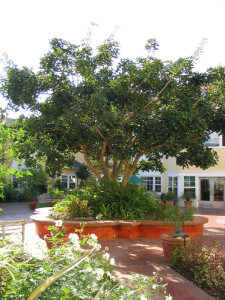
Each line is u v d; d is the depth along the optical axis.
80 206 9.68
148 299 2.78
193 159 11.19
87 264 2.88
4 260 2.65
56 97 9.73
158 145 11.01
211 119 10.52
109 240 9.07
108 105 9.87
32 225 11.89
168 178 23.69
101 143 11.59
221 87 10.46
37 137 10.47
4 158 4.04
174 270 5.97
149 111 10.02
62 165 11.20
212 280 4.95
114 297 2.63
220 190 21.50
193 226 9.70
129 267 6.21
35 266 2.76
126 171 11.45
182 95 9.84
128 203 10.36
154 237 9.54
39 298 2.15
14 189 25.77
